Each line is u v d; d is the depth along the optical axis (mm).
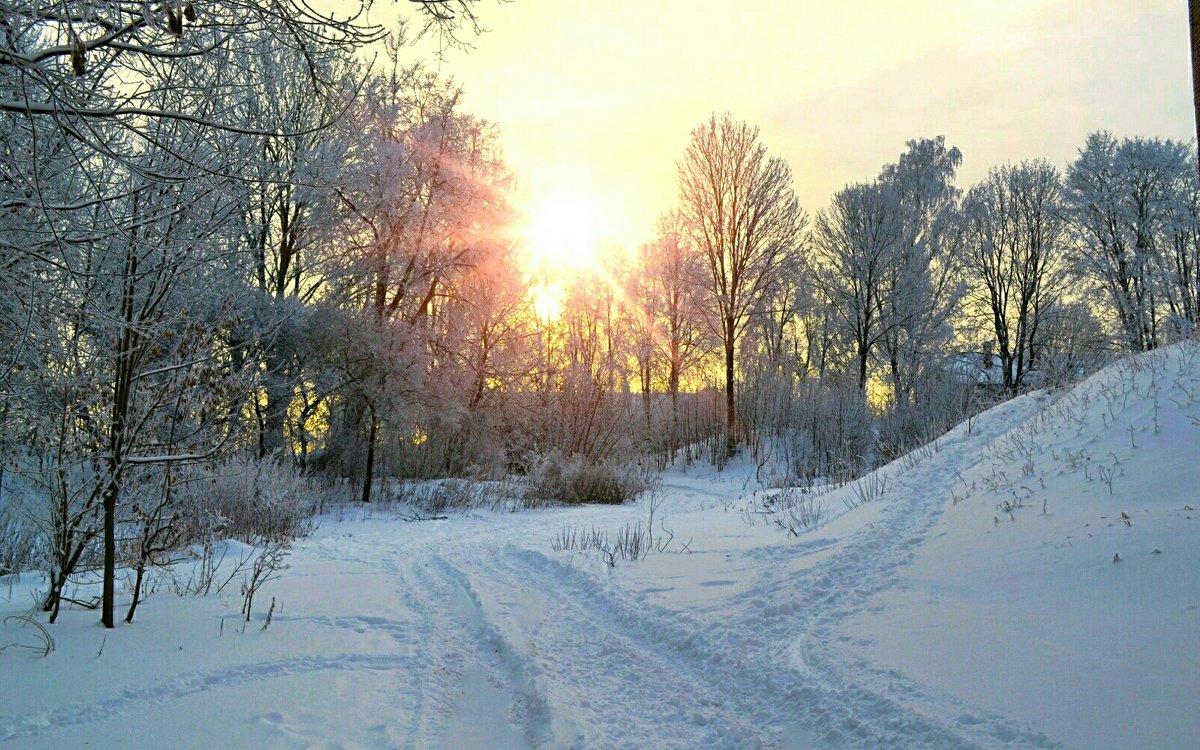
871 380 38844
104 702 4227
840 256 37156
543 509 20031
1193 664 3625
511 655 5418
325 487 21484
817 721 3902
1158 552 5156
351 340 20703
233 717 4117
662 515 16969
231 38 4773
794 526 10773
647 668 5066
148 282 5832
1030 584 5406
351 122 5633
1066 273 33219
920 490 10703
